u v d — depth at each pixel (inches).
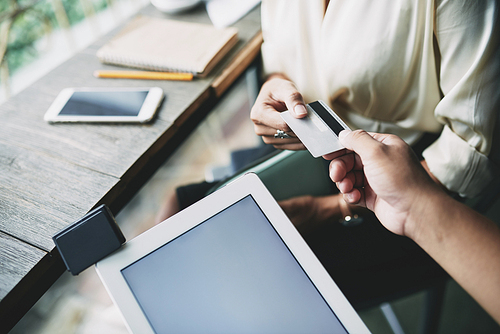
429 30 22.4
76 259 15.1
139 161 23.1
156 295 14.9
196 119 27.9
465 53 21.5
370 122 29.7
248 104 72.8
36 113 26.4
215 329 14.7
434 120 27.2
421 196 16.4
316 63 28.9
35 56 66.4
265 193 17.1
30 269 17.8
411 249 26.1
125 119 25.0
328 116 21.4
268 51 30.8
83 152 23.5
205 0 36.6
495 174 23.8
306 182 28.9
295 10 27.5
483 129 21.9
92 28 63.9
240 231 16.4
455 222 15.9
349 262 26.0
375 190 17.6
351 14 24.6
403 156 17.2
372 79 25.8
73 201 20.7
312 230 28.0
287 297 15.3
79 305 48.3
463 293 43.2
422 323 31.6
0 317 17.0
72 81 29.2
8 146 23.9
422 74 24.6
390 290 25.4
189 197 31.0
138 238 15.8
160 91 26.9
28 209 20.3
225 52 30.5
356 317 15.1
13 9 47.7
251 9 35.4
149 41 30.9
